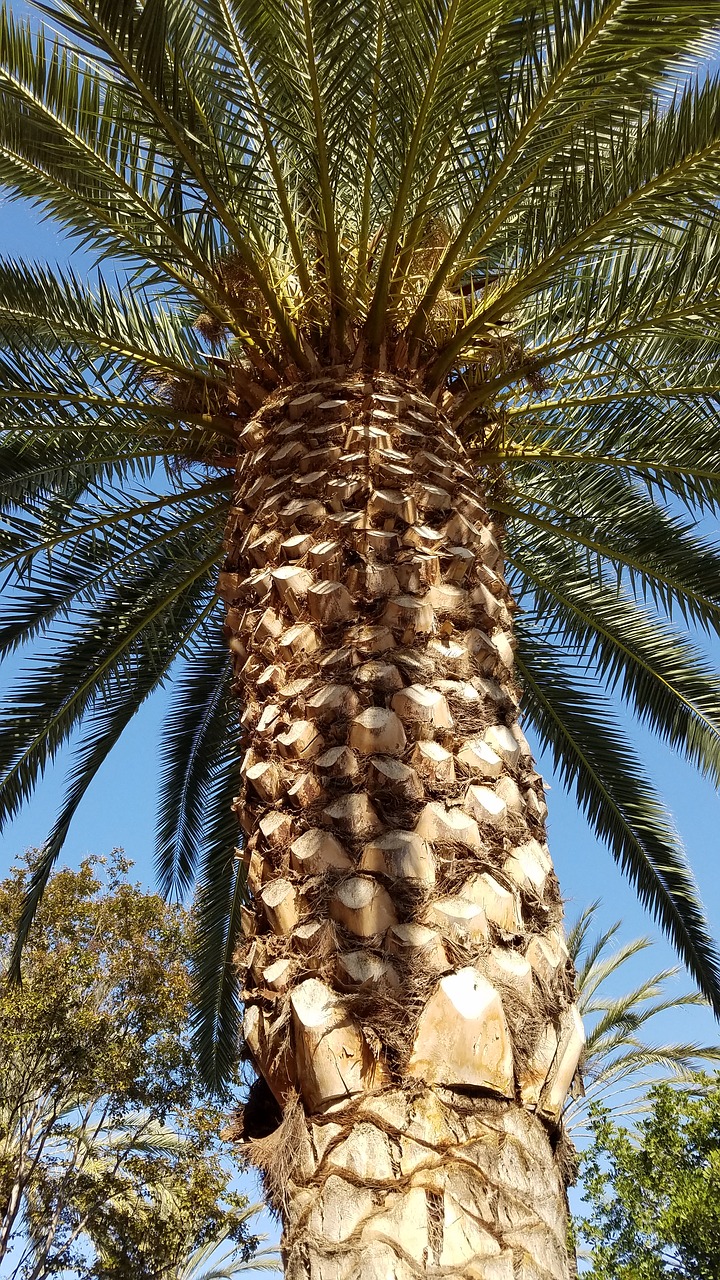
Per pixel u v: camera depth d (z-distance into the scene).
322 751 2.97
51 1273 11.63
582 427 5.05
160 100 3.71
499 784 2.99
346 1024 2.39
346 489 3.57
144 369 4.72
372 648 3.14
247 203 4.14
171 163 4.17
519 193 3.97
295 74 3.74
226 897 6.78
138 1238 12.27
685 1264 10.01
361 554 3.36
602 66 3.57
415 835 2.73
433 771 2.89
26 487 4.74
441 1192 2.16
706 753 5.55
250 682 3.40
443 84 3.64
